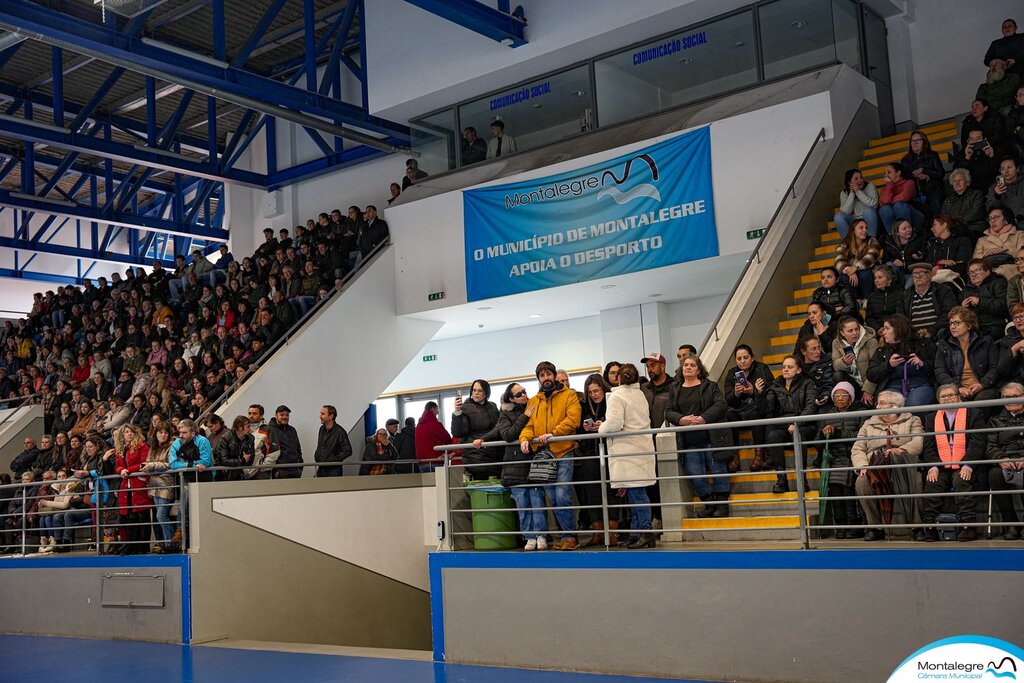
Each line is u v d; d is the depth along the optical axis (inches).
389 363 609.3
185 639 406.6
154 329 703.7
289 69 822.5
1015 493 238.8
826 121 464.8
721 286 566.3
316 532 455.5
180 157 744.3
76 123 668.7
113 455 467.5
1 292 1038.4
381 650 370.3
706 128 499.5
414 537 500.4
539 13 567.2
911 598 245.1
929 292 337.1
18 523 530.6
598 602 297.9
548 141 581.6
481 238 581.9
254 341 569.3
